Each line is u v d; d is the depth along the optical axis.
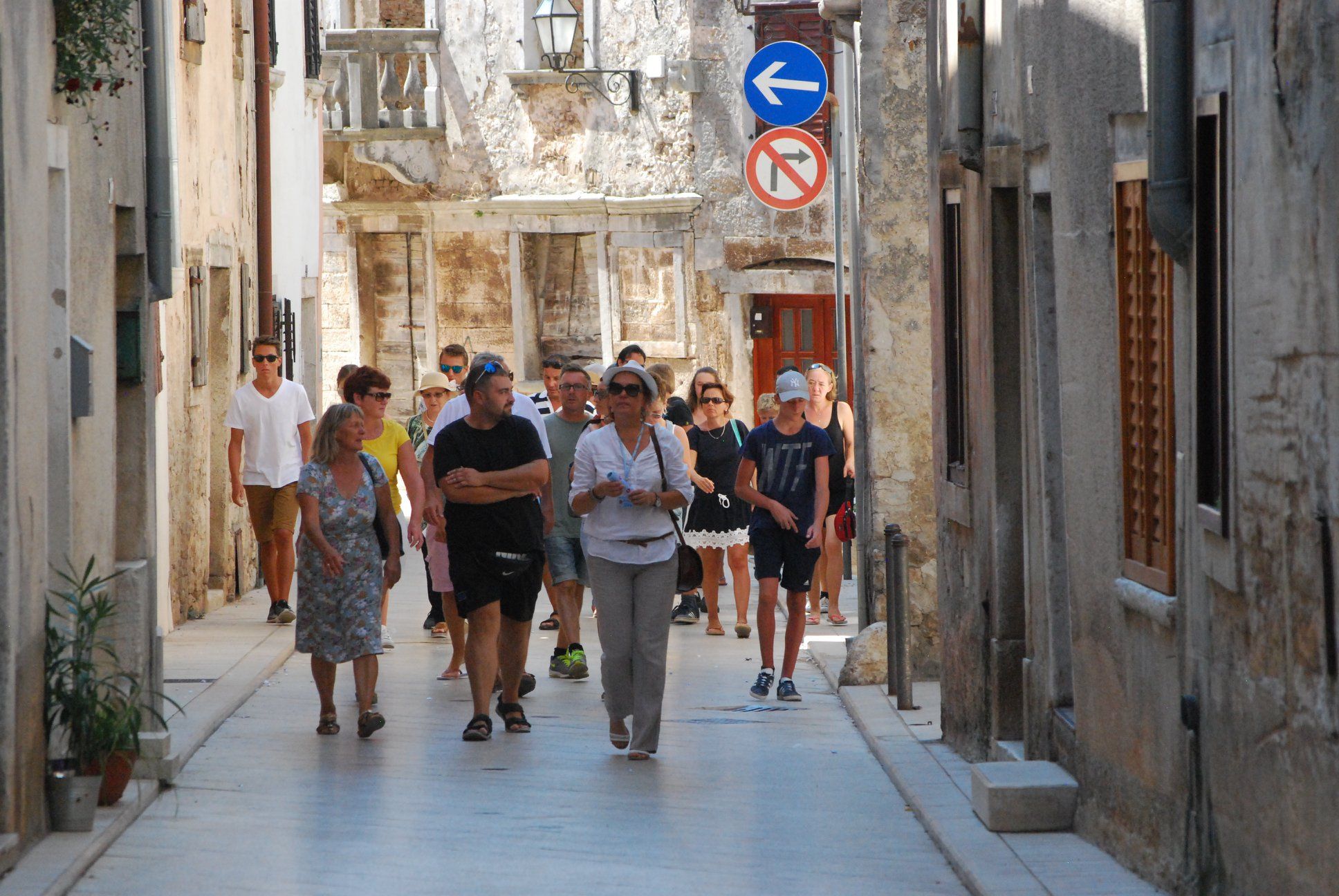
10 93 15.22
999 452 20.33
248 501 34.12
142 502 20.28
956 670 22.12
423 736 23.30
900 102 28.83
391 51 59.34
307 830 17.86
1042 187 18.17
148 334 20.41
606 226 57.81
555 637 33.59
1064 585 18.22
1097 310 16.25
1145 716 14.97
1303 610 11.30
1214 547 13.03
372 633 23.09
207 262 36.75
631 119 57.16
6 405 15.17
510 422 22.91
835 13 30.97
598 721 24.55
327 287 62.06
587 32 57.81
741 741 23.16
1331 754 10.88
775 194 34.09
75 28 17.09
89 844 16.48
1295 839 11.50
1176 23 13.42
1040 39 18.08
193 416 35.31
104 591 18.08
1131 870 15.33
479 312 60.31
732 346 56.66
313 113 52.56
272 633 32.59
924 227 28.84
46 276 16.61
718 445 33.25
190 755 21.55
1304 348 11.16
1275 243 11.60
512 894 15.45
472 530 22.83
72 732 17.14
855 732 23.94
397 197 60.75
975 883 15.25
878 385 28.94
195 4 34.91
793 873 16.20
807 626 34.47
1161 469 14.67
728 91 56.06
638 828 18.09
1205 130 13.16
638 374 21.92
